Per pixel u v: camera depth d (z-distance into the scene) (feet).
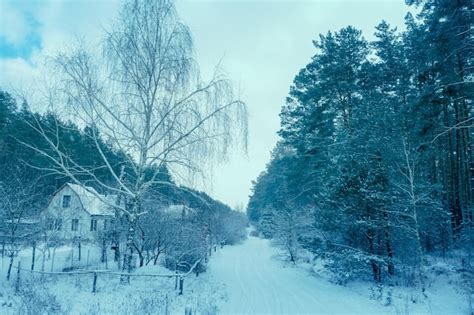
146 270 45.44
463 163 72.69
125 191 40.65
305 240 62.44
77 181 38.78
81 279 40.65
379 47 77.87
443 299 38.09
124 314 26.32
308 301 39.09
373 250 50.49
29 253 83.41
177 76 39.55
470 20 41.83
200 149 39.81
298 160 90.22
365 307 36.29
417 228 46.19
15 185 52.13
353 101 72.59
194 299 35.50
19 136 50.49
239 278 57.67
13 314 25.26
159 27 40.40
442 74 52.85
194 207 54.75
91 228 77.66
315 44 80.12
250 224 335.47
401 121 54.03
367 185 48.55
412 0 49.39
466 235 52.01
